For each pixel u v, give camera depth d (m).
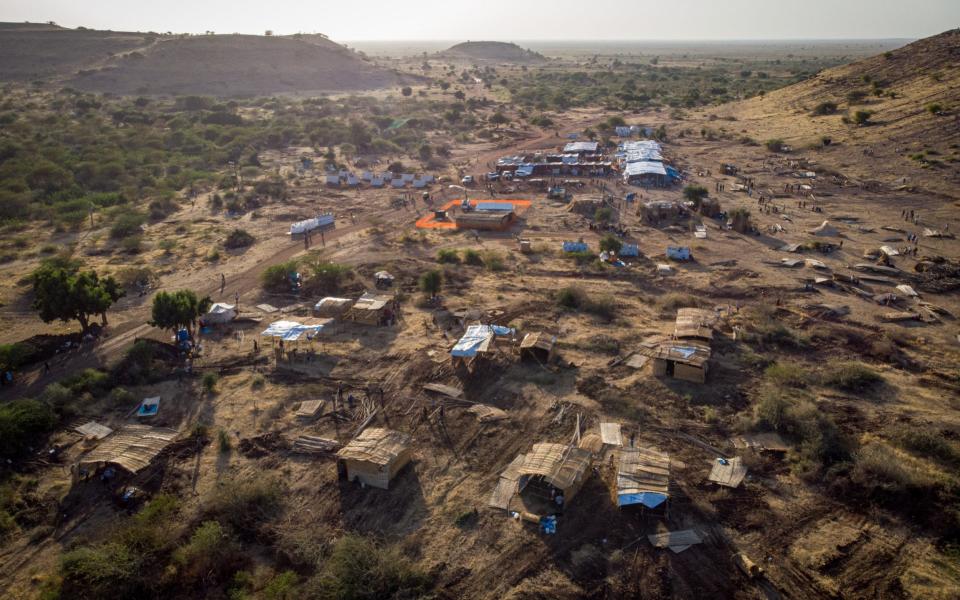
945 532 26.88
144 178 105.56
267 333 46.34
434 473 32.34
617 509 29.19
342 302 52.97
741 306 53.53
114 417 37.81
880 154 103.38
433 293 55.78
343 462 32.19
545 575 25.55
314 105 194.25
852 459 31.62
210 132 144.88
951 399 37.94
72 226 80.25
